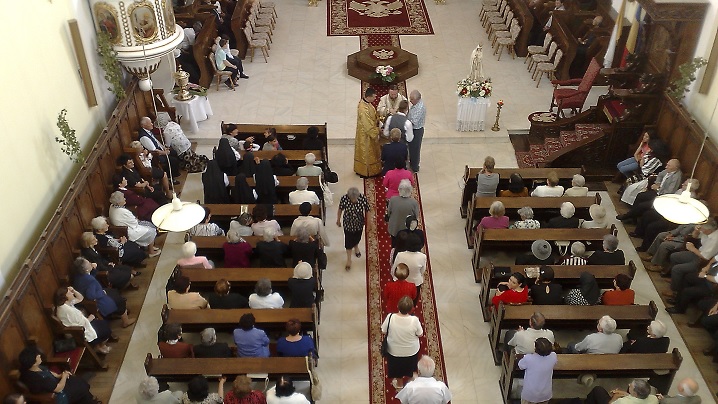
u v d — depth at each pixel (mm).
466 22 20156
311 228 10102
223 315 8828
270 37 18781
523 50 17891
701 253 10055
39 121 9766
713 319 9344
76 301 8992
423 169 13719
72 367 8539
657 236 10945
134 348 9656
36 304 8578
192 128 14625
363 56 17250
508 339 9047
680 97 11875
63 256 9523
